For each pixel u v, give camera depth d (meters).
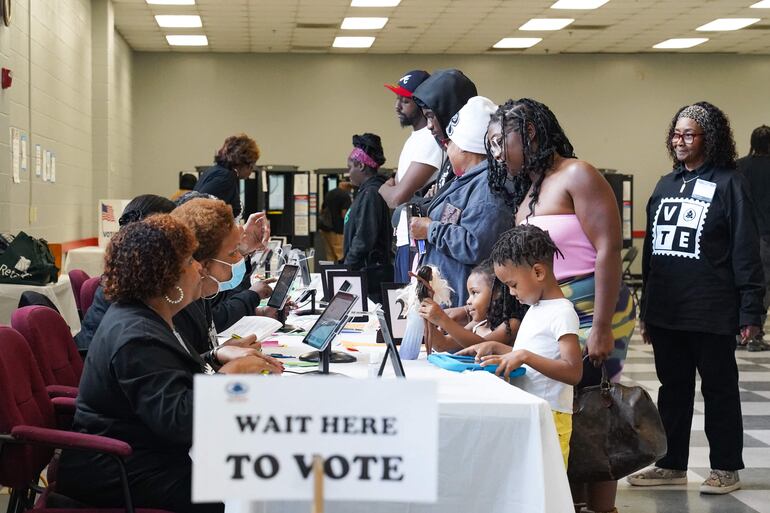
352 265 5.73
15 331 2.58
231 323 3.67
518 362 2.51
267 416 1.23
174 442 2.11
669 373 4.03
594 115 16.50
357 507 2.12
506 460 2.12
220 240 2.76
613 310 2.88
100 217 10.31
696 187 3.88
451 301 3.38
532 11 12.58
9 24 6.97
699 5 12.23
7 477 2.34
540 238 2.64
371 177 5.84
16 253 5.60
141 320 2.22
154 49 15.58
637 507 3.74
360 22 13.32
